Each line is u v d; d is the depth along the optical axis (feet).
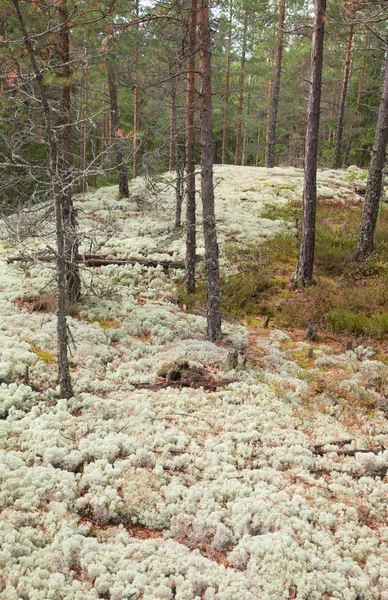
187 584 15.06
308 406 26.71
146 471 20.10
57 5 23.59
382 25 56.44
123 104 84.84
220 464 21.03
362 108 114.93
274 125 94.99
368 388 28.66
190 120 39.19
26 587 14.56
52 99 28.81
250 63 104.32
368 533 17.83
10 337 29.73
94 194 73.15
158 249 50.21
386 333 35.53
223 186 75.46
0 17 25.84
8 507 17.53
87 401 24.39
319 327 37.70
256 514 18.02
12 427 21.77
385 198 68.33
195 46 30.55
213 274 33.73
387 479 20.89
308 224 41.86
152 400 25.67
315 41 38.24
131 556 16.28
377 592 15.39
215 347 32.73
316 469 21.54
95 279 42.80
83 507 18.20
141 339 34.04
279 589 15.19
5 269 42.57
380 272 43.83
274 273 46.44
